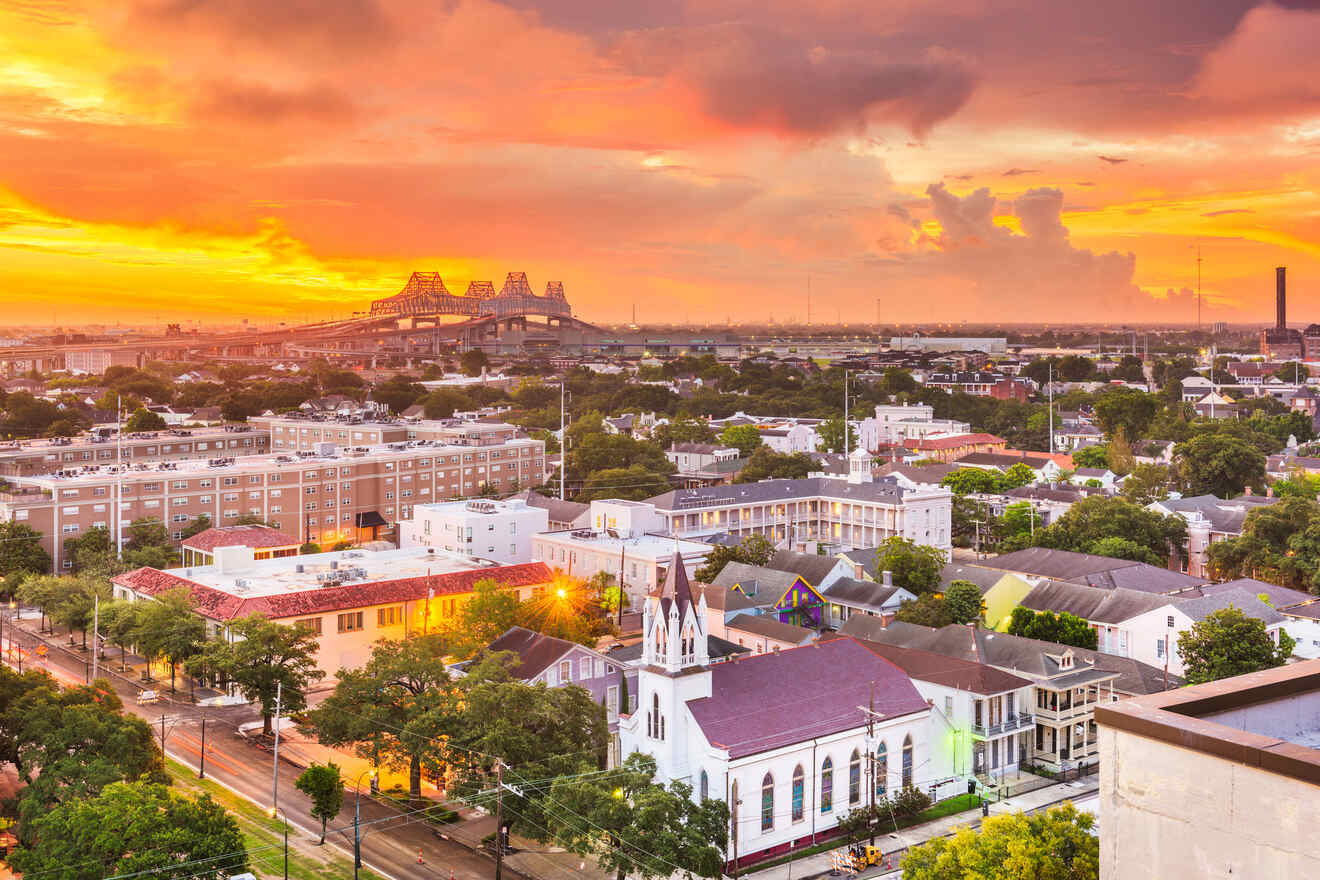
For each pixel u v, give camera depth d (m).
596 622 146.25
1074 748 115.75
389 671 104.38
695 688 95.88
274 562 162.50
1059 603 150.38
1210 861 29.30
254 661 117.19
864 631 135.38
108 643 150.00
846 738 100.00
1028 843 70.06
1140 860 31.00
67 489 188.25
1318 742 34.00
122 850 72.69
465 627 134.50
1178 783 29.97
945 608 145.50
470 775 96.06
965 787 108.56
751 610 149.12
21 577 169.50
